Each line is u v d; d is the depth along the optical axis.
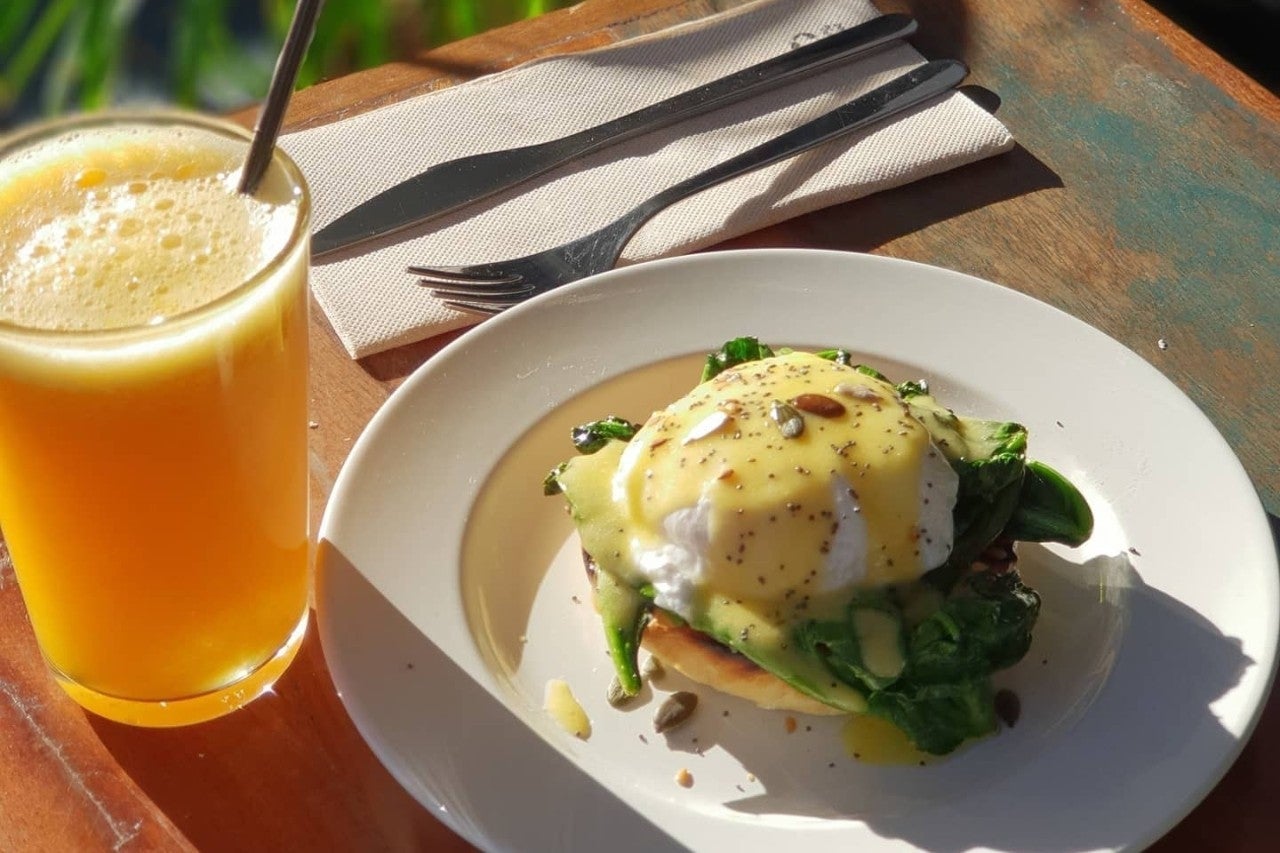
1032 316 0.49
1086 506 0.44
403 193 0.54
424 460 0.45
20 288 0.36
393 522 0.44
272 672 0.42
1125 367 0.47
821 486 0.41
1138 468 0.46
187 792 0.40
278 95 0.37
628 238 0.53
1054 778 0.40
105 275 0.37
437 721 0.40
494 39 0.62
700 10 0.63
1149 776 0.39
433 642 0.42
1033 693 0.42
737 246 0.54
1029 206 0.55
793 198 0.54
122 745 0.41
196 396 0.36
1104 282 0.53
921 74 0.58
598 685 0.43
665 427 0.43
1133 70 0.60
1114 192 0.55
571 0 0.93
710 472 0.42
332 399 0.49
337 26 0.89
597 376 0.48
